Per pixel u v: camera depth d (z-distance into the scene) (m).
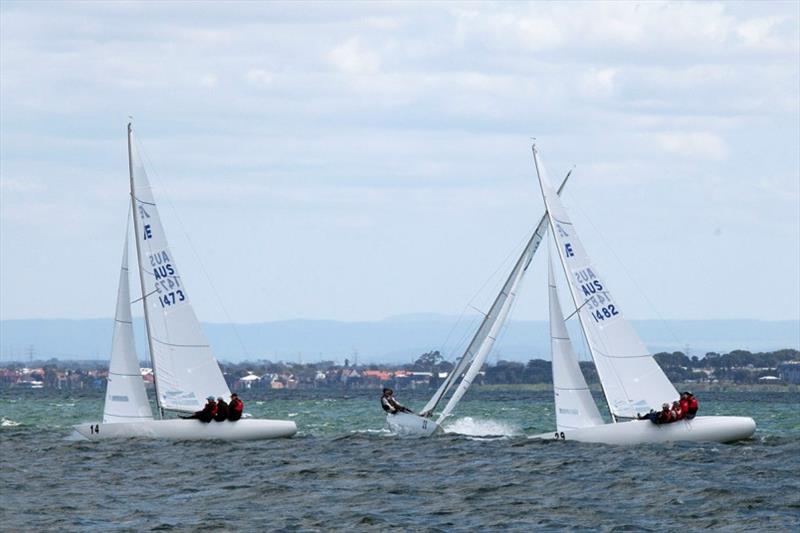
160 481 180.38
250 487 173.88
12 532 140.62
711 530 141.00
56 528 143.00
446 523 146.12
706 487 167.50
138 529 142.00
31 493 170.25
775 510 151.75
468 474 185.75
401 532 140.62
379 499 163.12
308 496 166.00
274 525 144.75
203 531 141.38
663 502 158.12
